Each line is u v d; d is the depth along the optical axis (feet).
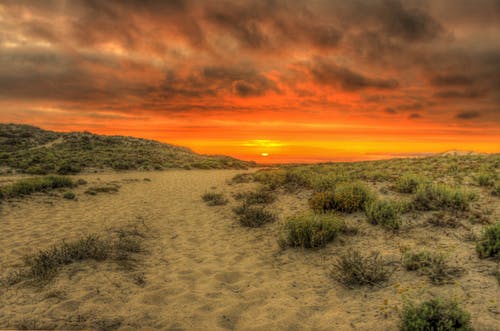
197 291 16.10
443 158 82.17
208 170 127.65
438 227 22.43
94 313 13.47
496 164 56.13
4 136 216.13
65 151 156.76
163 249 23.56
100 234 26.73
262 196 42.09
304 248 21.95
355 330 11.84
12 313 13.24
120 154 149.79
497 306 12.17
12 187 42.27
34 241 24.16
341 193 31.14
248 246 24.07
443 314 11.05
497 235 17.20
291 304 14.38
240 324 12.92
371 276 15.72
